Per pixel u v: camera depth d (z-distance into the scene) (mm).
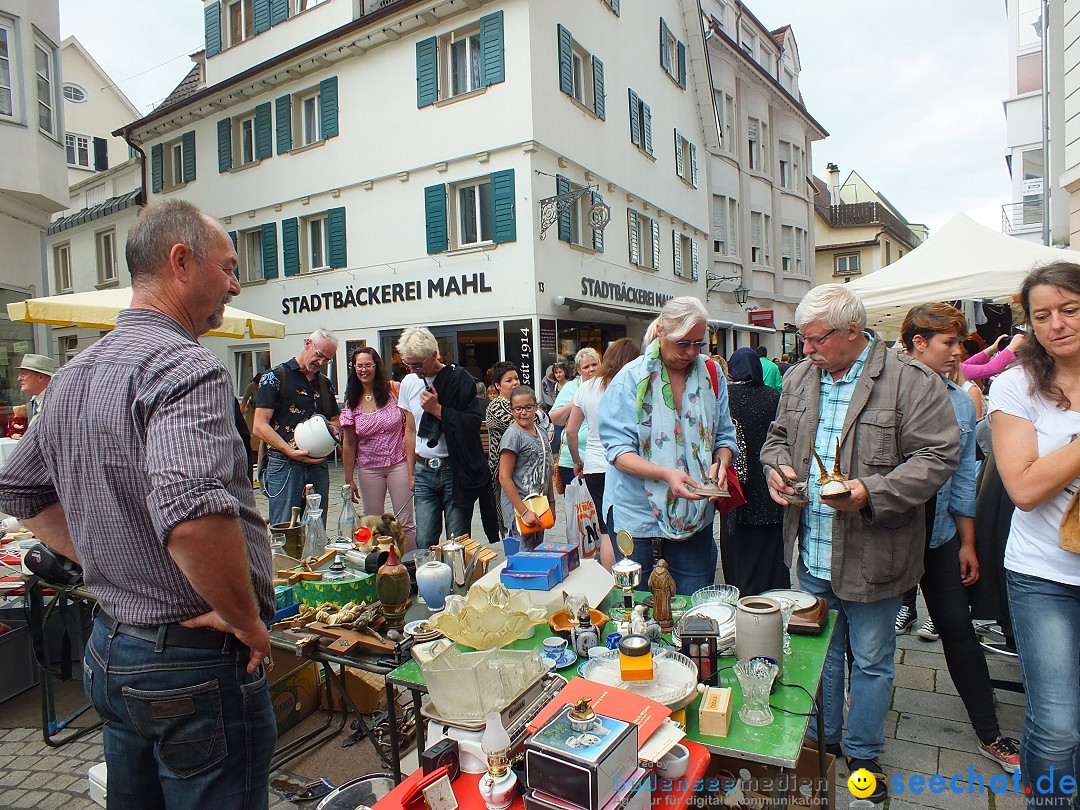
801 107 23609
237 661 1563
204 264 1644
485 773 1628
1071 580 1923
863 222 30328
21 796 2791
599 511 4656
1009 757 2629
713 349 16875
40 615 3223
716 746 1627
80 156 22547
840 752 2734
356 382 4777
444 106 11594
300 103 13633
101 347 1548
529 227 10922
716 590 2445
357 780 2199
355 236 12875
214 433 1442
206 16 15391
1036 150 14398
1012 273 4750
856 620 2461
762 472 3232
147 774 1623
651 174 15367
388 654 2283
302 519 3441
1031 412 1979
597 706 1651
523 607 2268
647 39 15297
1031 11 14258
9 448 4555
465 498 4312
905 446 2332
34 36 9891
